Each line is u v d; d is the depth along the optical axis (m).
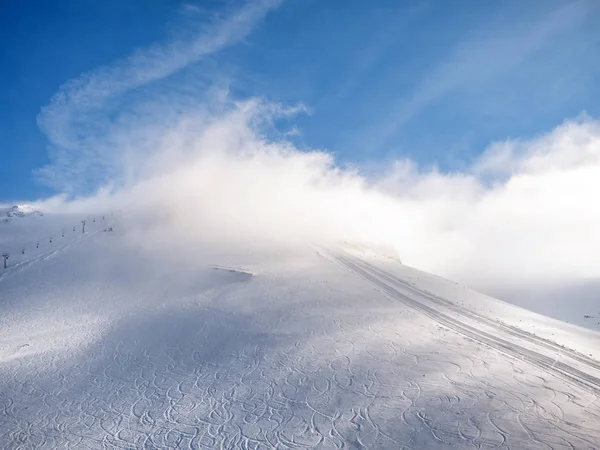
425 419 18.17
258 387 22.28
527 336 27.58
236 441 17.95
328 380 22.31
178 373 24.72
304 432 18.20
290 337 28.31
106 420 20.41
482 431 17.06
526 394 19.55
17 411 21.61
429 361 23.55
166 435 18.80
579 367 22.50
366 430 17.89
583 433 16.58
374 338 27.31
